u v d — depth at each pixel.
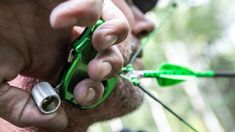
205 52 3.02
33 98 0.29
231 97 3.18
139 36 0.49
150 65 1.92
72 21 0.24
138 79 0.40
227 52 3.11
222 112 3.14
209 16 2.89
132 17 0.45
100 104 0.37
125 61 0.38
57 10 0.24
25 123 0.29
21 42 0.29
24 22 0.28
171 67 0.43
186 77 0.43
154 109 1.76
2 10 0.28
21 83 0.32
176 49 2.71
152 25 0.51
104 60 0.29
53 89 0.29
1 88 0.28
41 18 0.29
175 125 2.04
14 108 0.28
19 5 0.28
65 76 0.29
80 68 0.29
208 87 3.19
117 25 0.27
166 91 2.43
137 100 0.41
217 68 3.05
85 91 0.29
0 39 0.29
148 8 0.56
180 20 2.71
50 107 0.29
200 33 2.87
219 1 2.94
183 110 2.56
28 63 0.31
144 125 1.72
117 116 0.40
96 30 0.27
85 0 0.24
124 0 0.47
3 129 0.34
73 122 0.37
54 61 0.31
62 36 0.30
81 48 0.29
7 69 0.29
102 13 0.29
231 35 3.07
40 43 0.30
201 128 2.60
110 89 0.34
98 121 0.39
